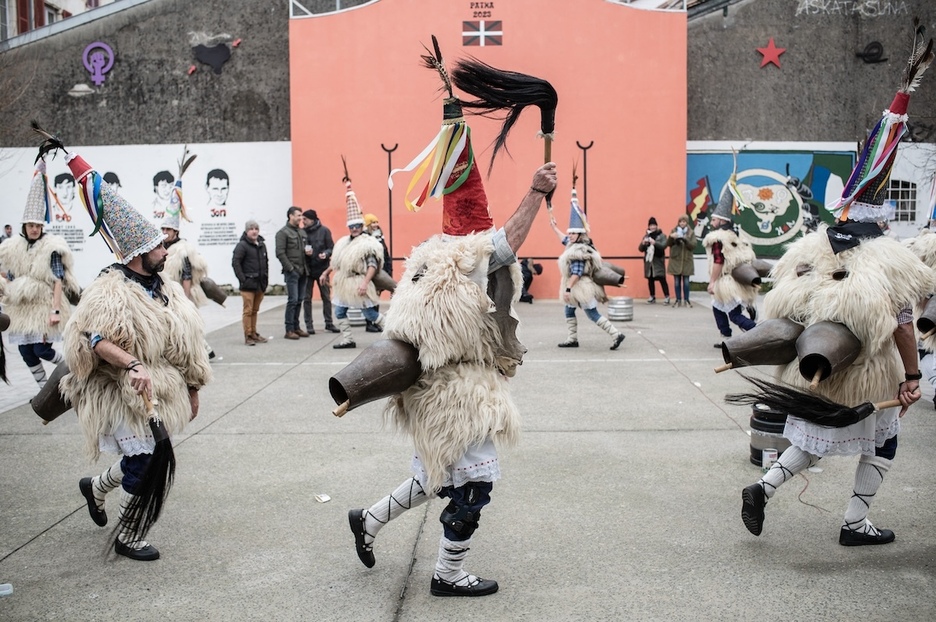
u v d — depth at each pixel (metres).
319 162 18.98
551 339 12.27
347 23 18.81
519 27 18.66
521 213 3.59
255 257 12.02
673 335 12.60
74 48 20.64
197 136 20.75
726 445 6.33
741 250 10.67
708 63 20.36
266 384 9.02
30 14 23.98
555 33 18.64
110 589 3.92
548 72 18.67
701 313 15.91
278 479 5.62
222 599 3.80
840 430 4.09
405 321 3.54
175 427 4.20
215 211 20.83
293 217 12.78
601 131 18.72
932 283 4.02
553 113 3.69
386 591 3.87
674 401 7.91
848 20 20.25
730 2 20.25
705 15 20.30
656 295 19.70
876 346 3.95
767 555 4.21
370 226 13.54
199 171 20.80
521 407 7.70
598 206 18.80
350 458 6.11
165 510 5.02
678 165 18.72
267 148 20.69
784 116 20.47
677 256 17.38
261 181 20.75
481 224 3.73
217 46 20.55
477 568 4.12
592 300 11.08
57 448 6.44
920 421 6.96
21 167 20.86
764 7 20.27
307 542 4.49
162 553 4.36
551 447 6.32
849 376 4.09
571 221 11.13
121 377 4.08
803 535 4.48
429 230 18.84
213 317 16.00
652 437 6.59
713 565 4.09
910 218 20.44
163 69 20.64
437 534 4.59
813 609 3.60
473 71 3.65
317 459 6.09
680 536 4.49
